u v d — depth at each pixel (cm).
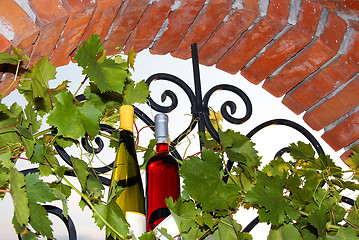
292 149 101
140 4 110
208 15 120
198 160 79
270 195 80
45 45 99
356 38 132
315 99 138
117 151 92
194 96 115
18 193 64
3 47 89
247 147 92
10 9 90
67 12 96
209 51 131
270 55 131
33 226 69
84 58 71
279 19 124
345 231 83
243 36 128
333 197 90
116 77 75
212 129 110
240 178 94
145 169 92
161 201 86
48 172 75
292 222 86
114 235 71
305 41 128
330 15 133
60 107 71
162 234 70
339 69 132
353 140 137
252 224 107
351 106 135
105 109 91
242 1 120
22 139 73
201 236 77
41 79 79
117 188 75
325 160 98
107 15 106
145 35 119
